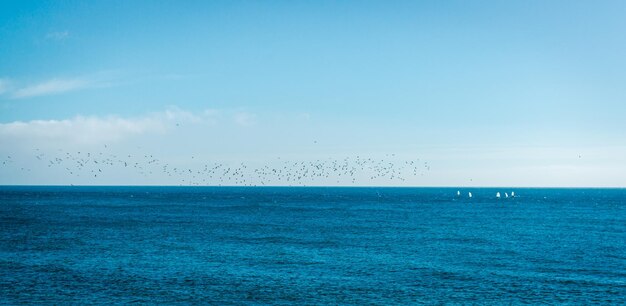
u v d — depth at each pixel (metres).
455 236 78.12
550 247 65.75
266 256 56.72
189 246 64.00
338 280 44.53
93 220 100.69
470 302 37.81
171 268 49.06
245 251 60.31
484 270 49.31
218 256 56.38
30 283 41.78
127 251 59.16
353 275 46.66
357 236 77.12
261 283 43.06
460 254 59.28
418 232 83.88
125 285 41.75
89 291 39.62
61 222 95.25
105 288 40.62
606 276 46.66
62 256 54.91
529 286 42.56
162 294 39.12
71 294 38.66
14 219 100.56
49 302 36.53
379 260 54.75
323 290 40.88
